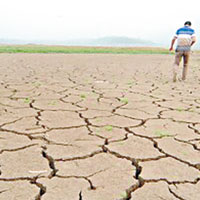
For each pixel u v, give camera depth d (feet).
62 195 4.36
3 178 4.82
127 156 5.89
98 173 5.10
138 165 5.50
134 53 67.82
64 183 4.72
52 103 10.63
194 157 5.92
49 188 4.55
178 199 4.33
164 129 7.82
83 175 5.01
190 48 18.02
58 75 19.95
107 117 8.92
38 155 5.82
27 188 4.54
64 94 12.59
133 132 7.48
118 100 11.60
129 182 4.80
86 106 10.34
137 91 13.99
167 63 36.96
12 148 6.15
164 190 4.59
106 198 4.31
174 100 11.94
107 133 7.34
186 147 6.49
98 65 30.01
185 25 17.76
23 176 4.91
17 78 17.69
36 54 49.32
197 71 27.20
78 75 20.33
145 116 9.17
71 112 9.40
